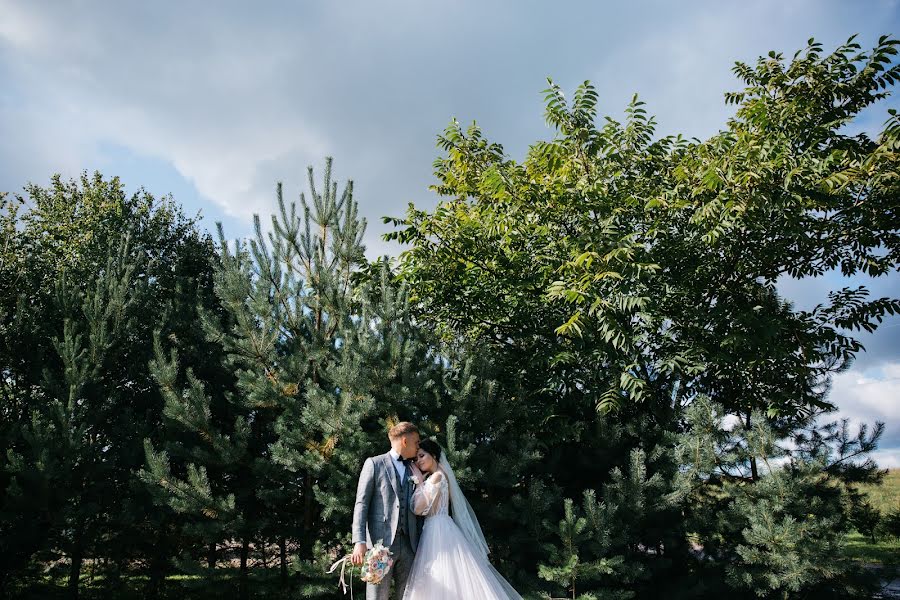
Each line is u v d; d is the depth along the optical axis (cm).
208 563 787
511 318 1029
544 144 1055
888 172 795
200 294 948
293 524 725
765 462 673
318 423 616
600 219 957
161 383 671
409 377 670
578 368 884
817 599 653
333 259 771
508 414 733
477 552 460
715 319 882
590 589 650
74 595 771
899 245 938
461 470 611
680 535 734
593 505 637
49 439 667
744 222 836
